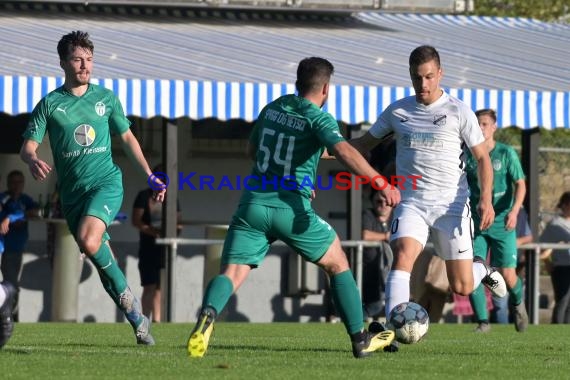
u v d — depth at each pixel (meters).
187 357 23.06
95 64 45.75
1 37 49.00
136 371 20.05
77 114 25.34
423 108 26.08
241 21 57.00
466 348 28.52
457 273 26.41
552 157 66.62
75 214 25.42
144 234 49.31
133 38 51.12
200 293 53.50
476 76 49.56
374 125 26.75
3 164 52.47
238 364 21.75
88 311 52.47
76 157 25.23
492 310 49.84
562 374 21.56
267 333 36.09
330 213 55.53
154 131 54.03
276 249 54.25
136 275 53.50
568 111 47.53
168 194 47.34
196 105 44.22
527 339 33.62
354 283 23.36
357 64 49.50
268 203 22.33
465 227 26.20
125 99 43.69
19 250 49.12
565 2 97.12
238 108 44.44
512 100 47.09
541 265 63.81
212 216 54.59
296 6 55.88
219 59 48.50
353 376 19.88
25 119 52.66
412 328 24.17
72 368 20.39
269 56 49.75
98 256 25.11
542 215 60.91
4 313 22.25
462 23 62.84
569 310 51.19
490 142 37.16
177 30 53.62
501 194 37.22
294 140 22.31
